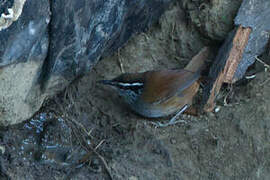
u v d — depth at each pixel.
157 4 7.09
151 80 6.20
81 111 6.40
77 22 5.38
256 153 6.03
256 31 6.82
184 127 6.43
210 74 6.70
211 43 7.33
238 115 6.43
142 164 5.87
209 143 6.19
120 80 6.32
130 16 6.64
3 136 5.52
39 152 5.68
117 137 6.24
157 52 7.45
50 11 4.89
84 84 6.61
